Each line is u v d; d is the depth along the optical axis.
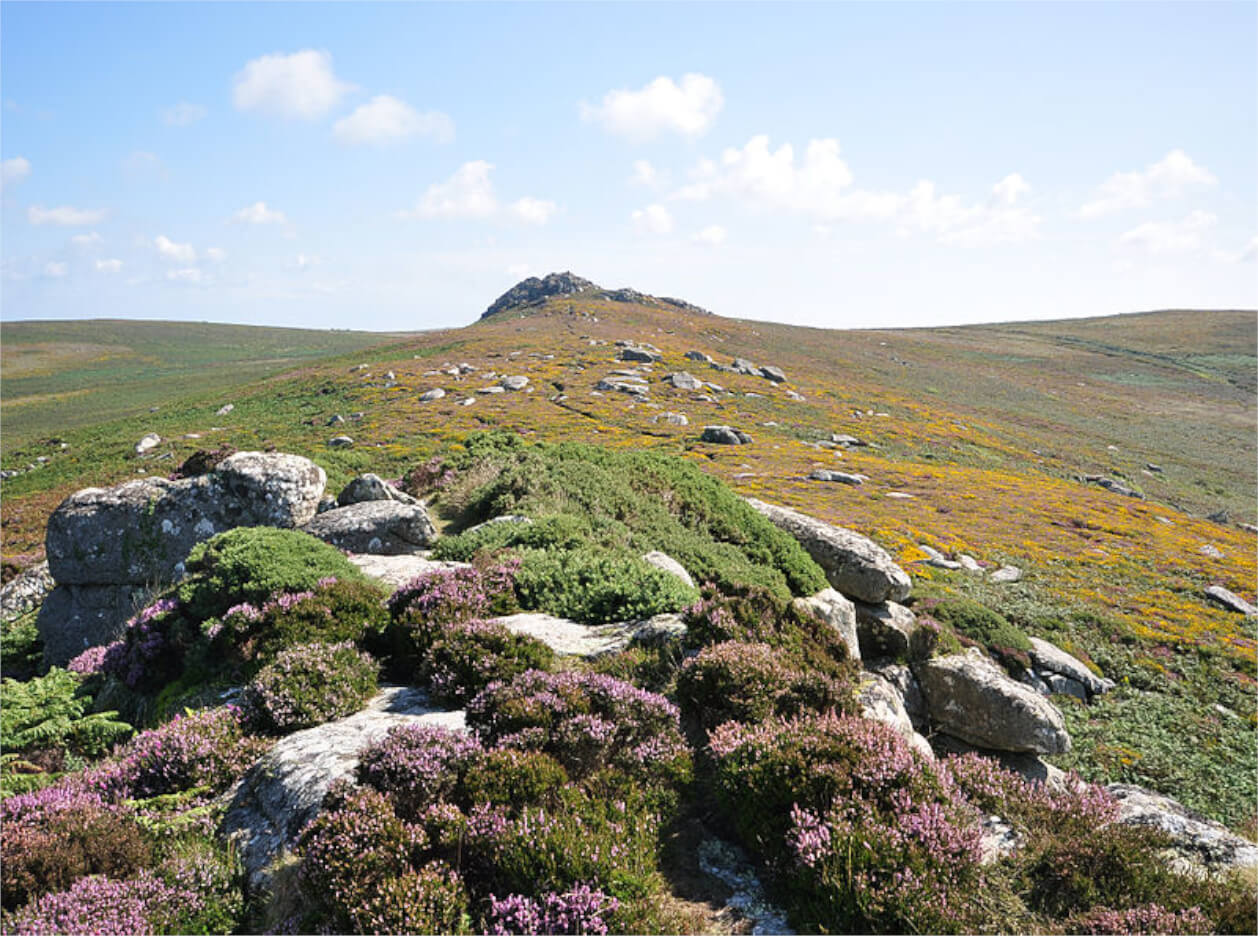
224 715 10.05
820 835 6.63
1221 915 6.70
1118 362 157.00
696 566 19.11
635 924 5.98
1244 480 80.06
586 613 13.80
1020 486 58.56
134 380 139.38
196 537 23.11
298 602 12.93
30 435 84.19
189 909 6.45
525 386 82.69
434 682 10.54
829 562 22.66
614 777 7.86
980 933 6.33
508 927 5.93
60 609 23.41
